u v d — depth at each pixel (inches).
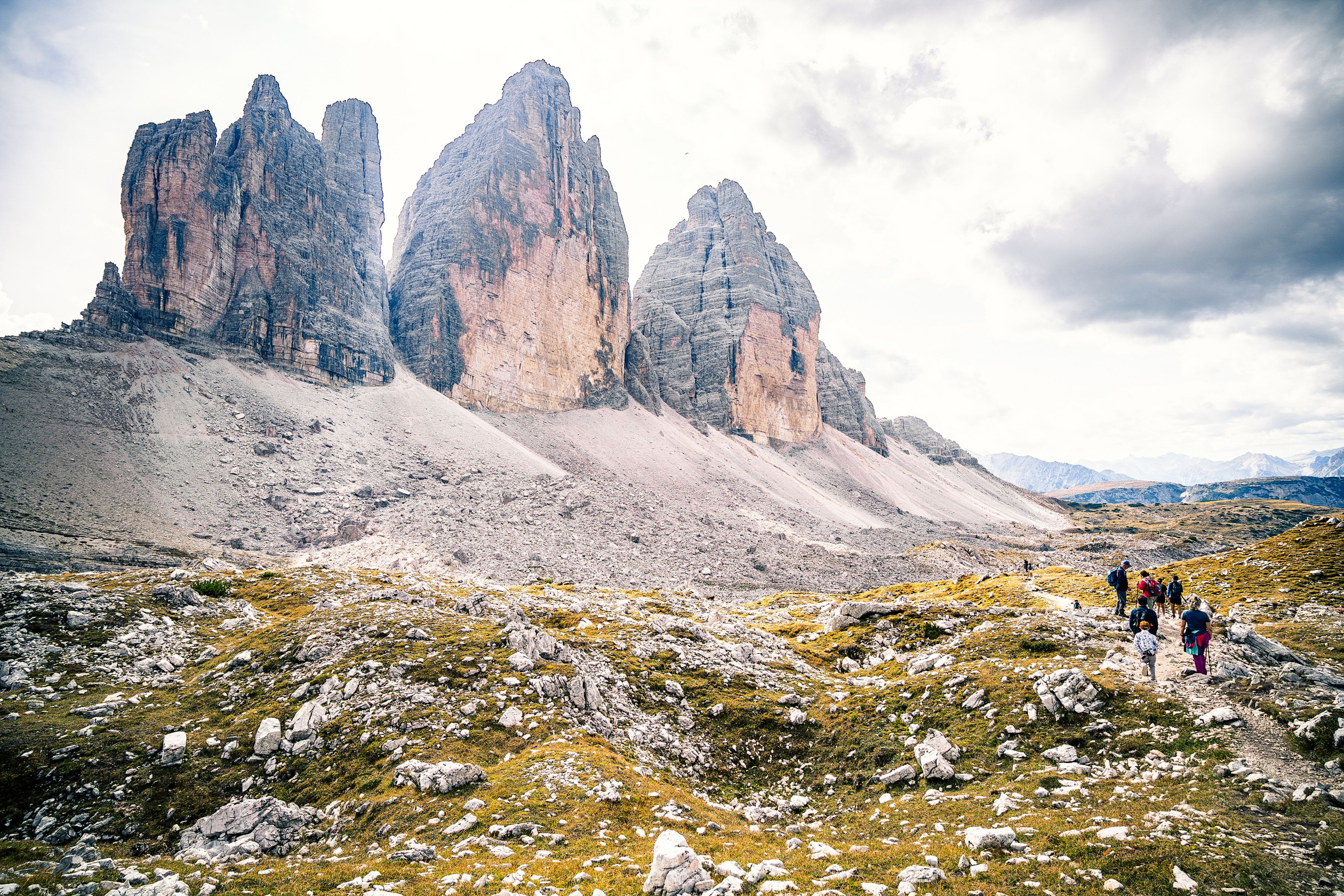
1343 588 1669.5
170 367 7140.8
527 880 751.7
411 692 1414.9
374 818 1016.9
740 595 5378.9
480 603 2149.4
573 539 6053.2
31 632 1690.5
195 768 1202.0
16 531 4067.4
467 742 1259.2
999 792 1004.6
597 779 1111.6
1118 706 1175.6
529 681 1498.5
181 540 4746.6
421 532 5556.1
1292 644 1353.3
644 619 2209.6
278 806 1036.5
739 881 732.7
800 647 2228.1
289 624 1843.0
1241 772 888.3
